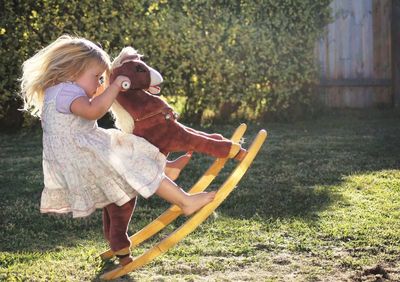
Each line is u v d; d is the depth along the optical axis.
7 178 6.62
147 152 3.91
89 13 9.02
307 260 4.23
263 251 4.42
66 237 4.79
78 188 3.80
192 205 3.95
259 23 9.73
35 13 8.88
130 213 4.00
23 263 4.23
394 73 10.67
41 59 3.99
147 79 3.98
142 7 9.16
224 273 4.02
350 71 10.76
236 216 5.18
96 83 4.03
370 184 6.10
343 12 10.68
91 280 3.94
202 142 4.07
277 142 8.29
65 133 3.82
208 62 9.57
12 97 9.04
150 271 4.08
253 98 9.91
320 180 6.30
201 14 9.44
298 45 9.98
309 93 10.15
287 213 5.24
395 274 3.95
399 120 9.77
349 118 10.12
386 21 10.73
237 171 4.11
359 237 4.63
